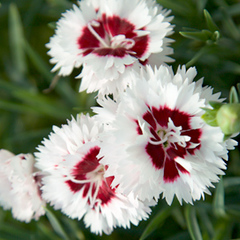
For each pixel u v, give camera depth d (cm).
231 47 33
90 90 29
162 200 33
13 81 37
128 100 28
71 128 29
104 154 28
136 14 29
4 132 36
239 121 27
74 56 29
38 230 34
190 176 28
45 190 30
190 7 33
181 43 34
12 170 31
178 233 33
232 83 34
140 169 27
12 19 34
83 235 34
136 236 35
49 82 36
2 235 34
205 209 32
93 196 30
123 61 29
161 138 28
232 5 34
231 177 33
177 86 28
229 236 32
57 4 34
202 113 28
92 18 30
